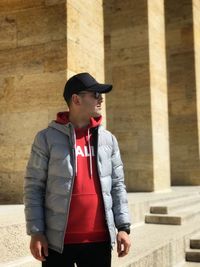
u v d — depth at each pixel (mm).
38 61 7957
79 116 2693
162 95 12836
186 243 6898
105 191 2621
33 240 2488
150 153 11945
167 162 12789
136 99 12273
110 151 2750
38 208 2557
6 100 8102
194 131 16438
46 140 2646
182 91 16750
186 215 8180
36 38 8000
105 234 2600
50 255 2559
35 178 2623
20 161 7891
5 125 8070
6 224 4438
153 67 12391
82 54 8250
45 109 7824
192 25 16656
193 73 16578
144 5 12359
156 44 12734
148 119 12070
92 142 2689
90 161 2631
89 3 8594
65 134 2643
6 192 7887
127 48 12539
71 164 2576
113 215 2738
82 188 2580
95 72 8648
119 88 12531
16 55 8117
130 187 12148
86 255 2574
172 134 16812
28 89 7980
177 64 16859
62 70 7773
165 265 5875
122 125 12398
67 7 7848
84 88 2643
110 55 13070
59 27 7863
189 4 16719
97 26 8844
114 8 12852
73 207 2553
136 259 4957
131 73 12422
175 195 10414
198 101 16656
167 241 6109
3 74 8172
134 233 6867
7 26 8203
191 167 16422
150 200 8625
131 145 12219
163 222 7969
